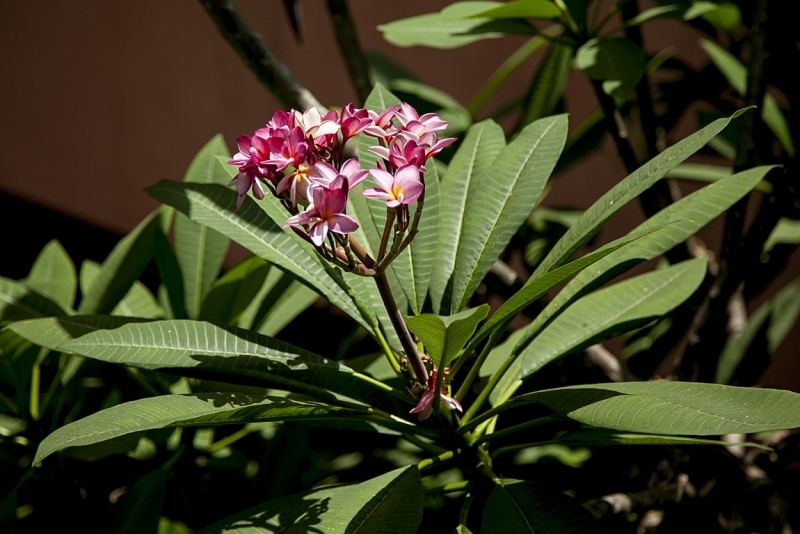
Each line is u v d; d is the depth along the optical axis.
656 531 3.05
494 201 2.89
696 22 4.06
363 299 2.83
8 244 5.85
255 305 3.21
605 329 2.94
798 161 3.23
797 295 3.52
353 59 3.51
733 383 3.45
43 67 6.21
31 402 3.05
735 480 3.09
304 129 2.63
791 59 3.34
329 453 3.24
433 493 2.82
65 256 3.30
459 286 2.84
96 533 2.87
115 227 6.37
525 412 3.13
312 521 2.65
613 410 2.62
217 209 2.91
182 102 6.46
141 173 6.43
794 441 3.24
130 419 2.61
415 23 3.30
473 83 6.70
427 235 2.86
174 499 3.10
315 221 2.57
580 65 3.11
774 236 3.68
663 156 2.69
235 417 2.65
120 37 6.31
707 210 2.83
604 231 6.50
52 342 2.86
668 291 2.97
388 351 2.82
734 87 3.98
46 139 6.22
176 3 6.38
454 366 2.76
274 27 6.44
